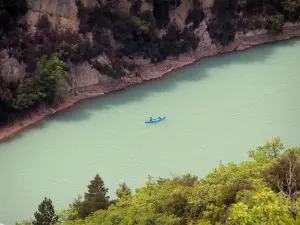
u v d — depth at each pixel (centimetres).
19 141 7531
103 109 8375
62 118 8088
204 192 4362
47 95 8062
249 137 7644
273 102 8538
